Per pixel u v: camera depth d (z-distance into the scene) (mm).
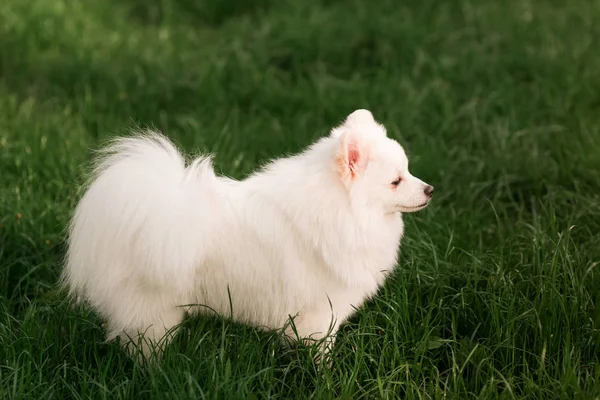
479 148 2305
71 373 1658
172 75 2717
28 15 2994
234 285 1646
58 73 2703
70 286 1688
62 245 1950
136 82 2684
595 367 1652
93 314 1758
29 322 1722
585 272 1771
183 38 3102
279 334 1662
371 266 1656
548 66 2645
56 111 2480
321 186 1619
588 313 1731
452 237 1936
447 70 2682
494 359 1685
